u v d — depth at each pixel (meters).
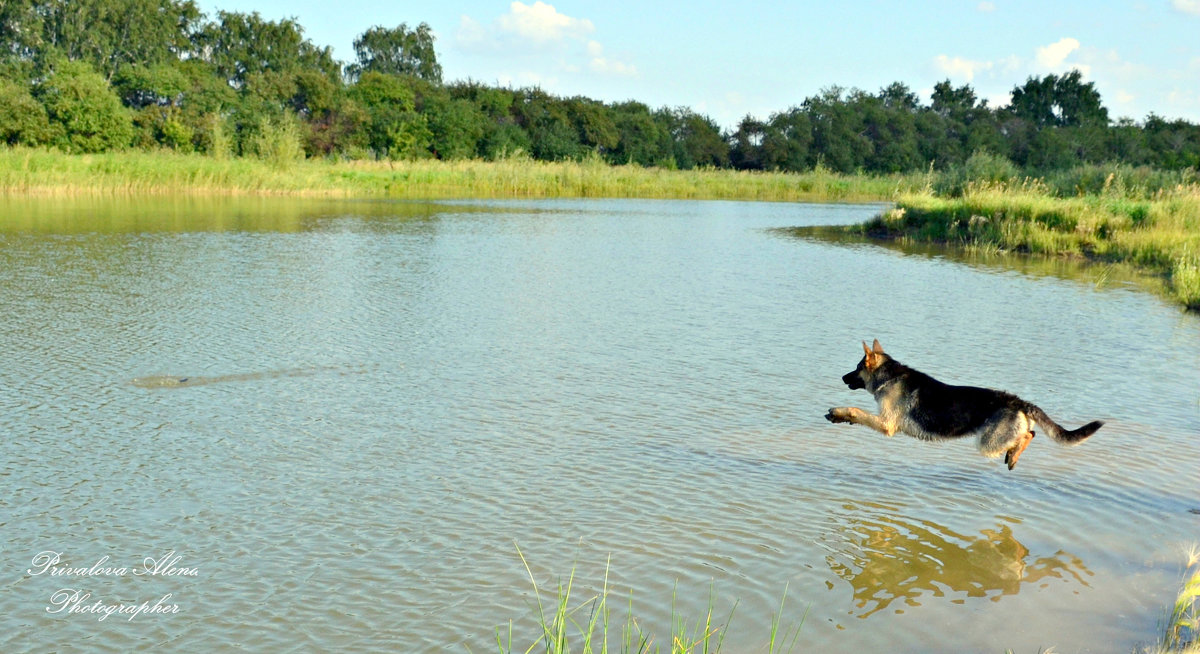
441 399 9.59
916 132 92.12
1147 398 9.83
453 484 7.28
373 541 6.28
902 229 30.41
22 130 52.75
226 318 13.49
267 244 23.19
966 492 7.22
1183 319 14.71
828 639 5.12
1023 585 5.73
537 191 56.00
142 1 80.94
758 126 85.69
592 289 17.02
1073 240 24.77
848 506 6.92
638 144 80.44
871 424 7.44
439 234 27.23
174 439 8.23
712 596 5.59
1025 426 6.84
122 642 5.08
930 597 5.59
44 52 75.50
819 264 21.64
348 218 32.25
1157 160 83.69
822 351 12.00
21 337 11.95
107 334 12.24
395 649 5.01
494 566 5.94
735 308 15.18
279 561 6.00
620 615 5.37
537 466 7.68
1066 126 102.81
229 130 59.44
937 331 13.42
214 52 89.31
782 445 8.29
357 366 10.87
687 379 10.51
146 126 58.50
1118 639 5.11
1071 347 12.39
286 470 7.54
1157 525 6.59
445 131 70.44
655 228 31.66
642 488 7.23
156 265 18.78
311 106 68.56
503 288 16.92
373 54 114.19
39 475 7.35
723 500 7.01
